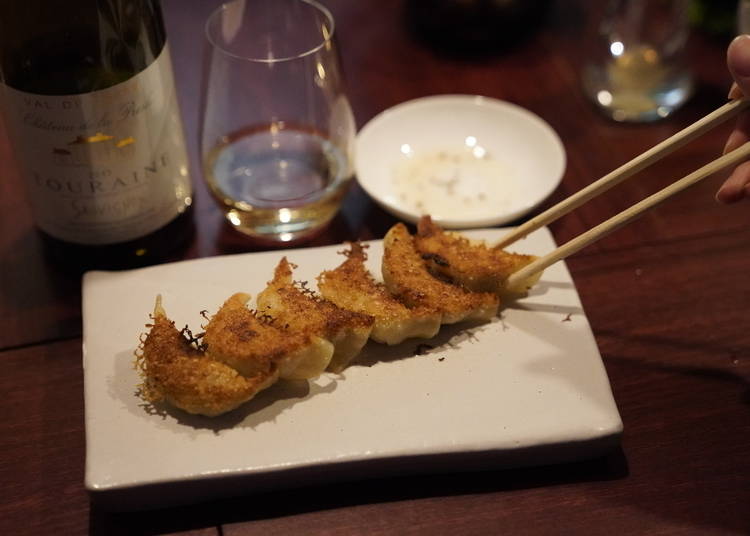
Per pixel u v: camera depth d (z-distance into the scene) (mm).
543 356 384
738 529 347
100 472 338
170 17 605
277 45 461
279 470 342
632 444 375
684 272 449
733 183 363
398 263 396
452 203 478
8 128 402
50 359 409
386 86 565
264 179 447
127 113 387
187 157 459
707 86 562
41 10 395
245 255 427
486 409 363
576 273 450
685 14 542
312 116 447
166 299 406
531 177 490
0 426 382
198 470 339
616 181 378
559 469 366
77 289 441
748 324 423
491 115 513
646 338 418
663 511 353
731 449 373
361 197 487
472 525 348
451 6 568
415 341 389
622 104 543
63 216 415
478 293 392
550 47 596
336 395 366
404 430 354
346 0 628
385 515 351
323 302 375
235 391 344
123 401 362
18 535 348
